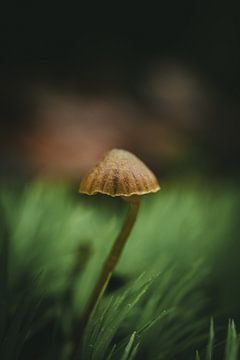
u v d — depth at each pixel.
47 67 0.51
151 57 0.56
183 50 0.56
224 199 0.16
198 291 0.11
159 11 0.59
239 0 0.54
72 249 0.12
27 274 0.11
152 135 0.36
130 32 0.59
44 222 0.13
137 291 0.09
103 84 0.47
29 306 0.09
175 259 0.13
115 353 0.08
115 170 0.08
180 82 0.49
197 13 0.56
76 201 0.19
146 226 0.13
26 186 0.15
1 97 0.37
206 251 0.13
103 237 0.12
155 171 0.31
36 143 0.32
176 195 0.15
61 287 0.11
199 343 0.09
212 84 0.52
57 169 0.29
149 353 0.09
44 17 0.55
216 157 0.37
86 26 0.56
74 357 0.08
